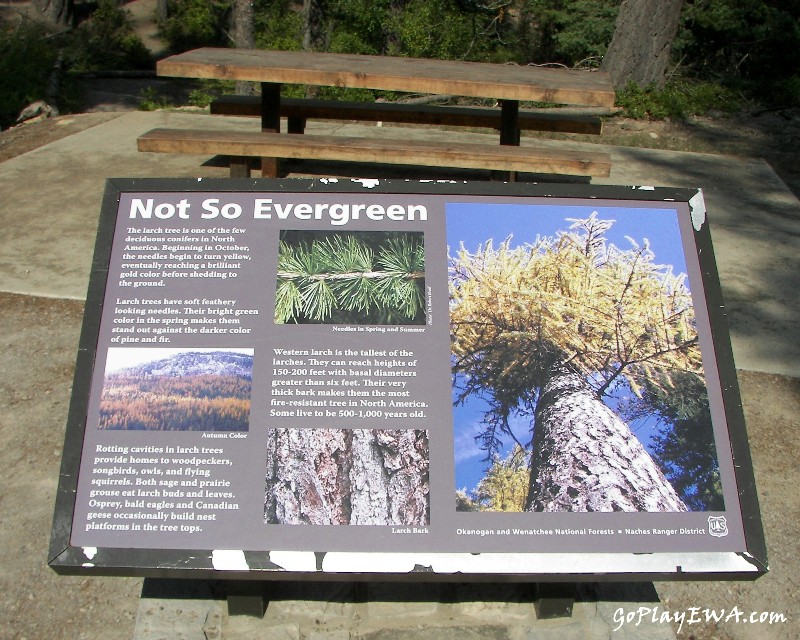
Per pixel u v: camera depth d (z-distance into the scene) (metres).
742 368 4.11
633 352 2.49
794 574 2.94
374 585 2.72
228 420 2.35
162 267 2.51
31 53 13.69
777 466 3.48
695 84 10.15
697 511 2.33
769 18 11.80
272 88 5.48
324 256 2.52
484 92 4.72
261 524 2.26
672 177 6.57
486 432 2.38
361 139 5.07
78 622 2.60
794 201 6.28
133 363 2.40
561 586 2.54
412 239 2.56
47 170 5.91
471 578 2.25
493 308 2.51
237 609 2.55
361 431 2.35
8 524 2.97
